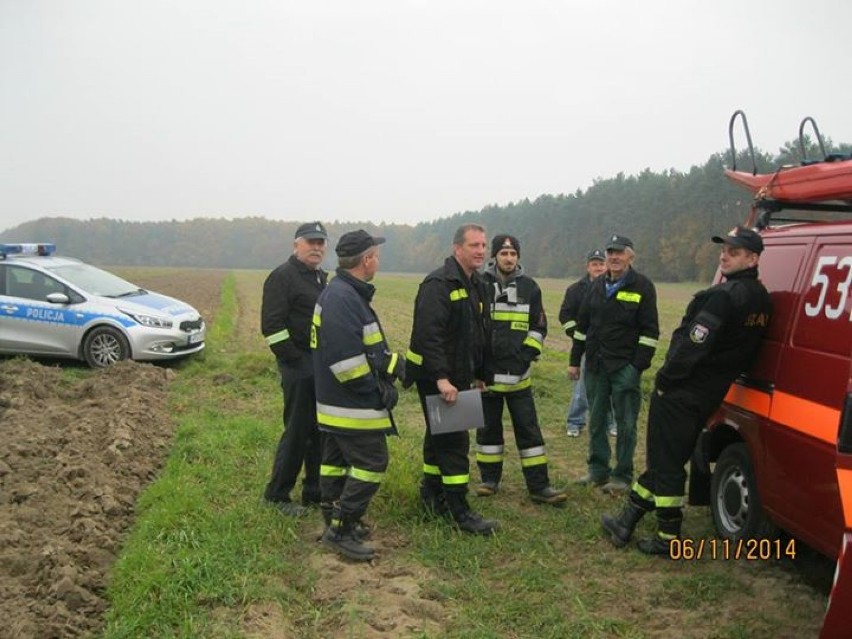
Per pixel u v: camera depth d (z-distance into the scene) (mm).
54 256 12984
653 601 4246
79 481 5734
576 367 6852
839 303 3939
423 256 127875
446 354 5168
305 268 5340
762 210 5066
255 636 3584
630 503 5027
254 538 4785
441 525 5238
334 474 4969
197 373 11211
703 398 4660
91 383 9539
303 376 5289
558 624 3922
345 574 4430
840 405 3756
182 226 146875
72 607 3893
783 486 4219
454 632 3797
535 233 91062
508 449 7738
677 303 39812
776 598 4258
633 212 76688
